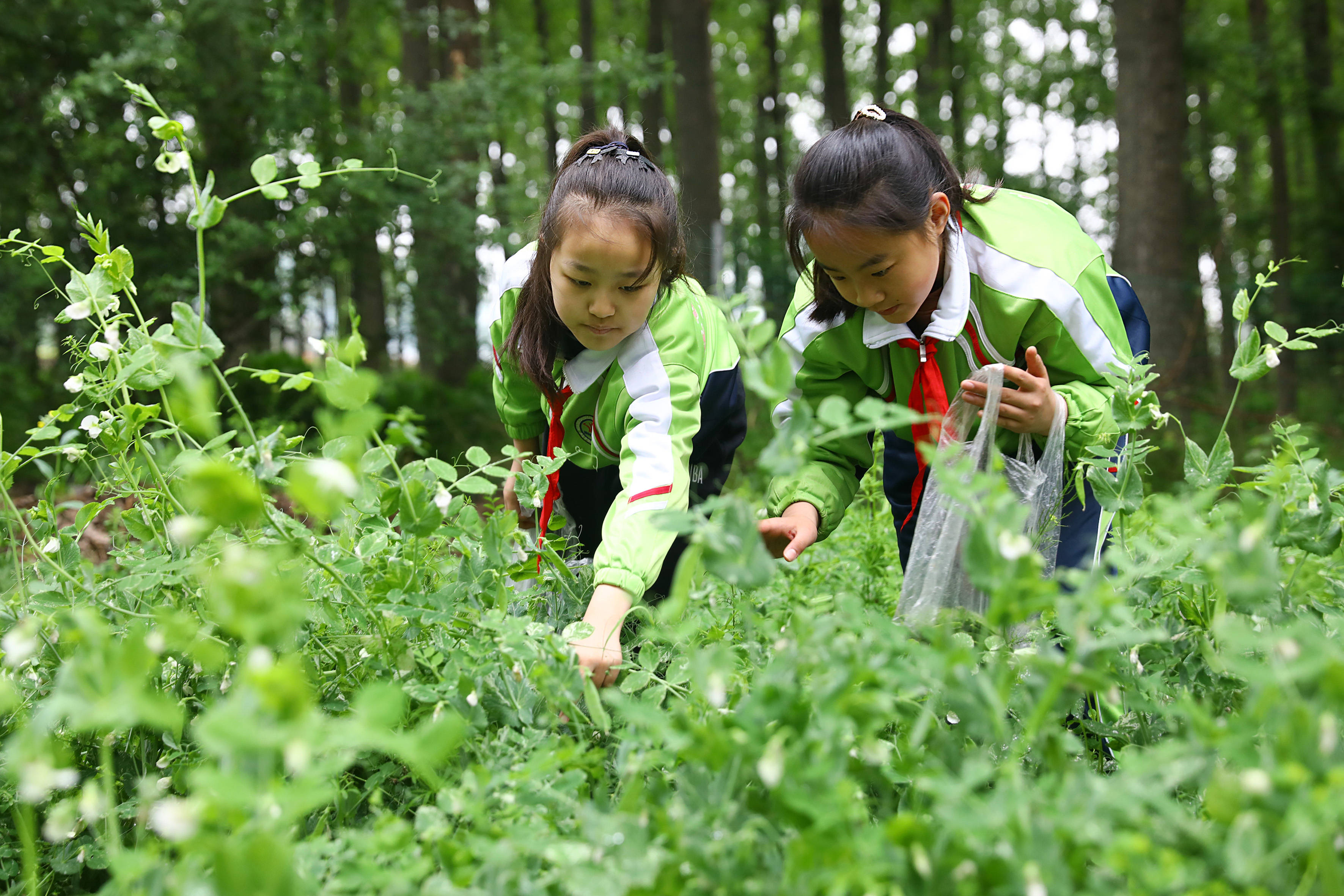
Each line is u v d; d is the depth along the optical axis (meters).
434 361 11.06
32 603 1.83
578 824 1.34
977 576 1.22
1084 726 1.79
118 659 0.99
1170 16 8.84
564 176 2.20
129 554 2.07
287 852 0.94
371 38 11.48
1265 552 1.20
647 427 2.19
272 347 15.12
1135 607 1.76
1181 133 8.88
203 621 1.81
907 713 1.41
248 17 9.12
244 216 9.30
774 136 22.23
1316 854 0.99
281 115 9.07
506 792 1.37
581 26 18.39
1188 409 8.86
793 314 2.52
